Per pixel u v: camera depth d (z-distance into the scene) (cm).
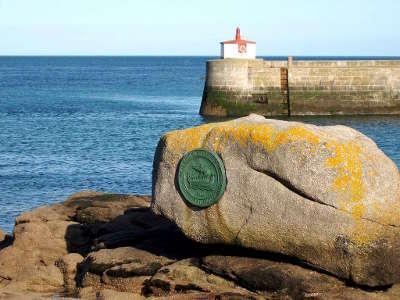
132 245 1310
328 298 1048
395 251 1063
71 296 1203
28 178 2938
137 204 1661
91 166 3250
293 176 1073
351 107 5400
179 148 1173
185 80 12675
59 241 1465
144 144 4066
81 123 5272
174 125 5081
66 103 7300
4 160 3412
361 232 1046
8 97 8200
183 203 1170
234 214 1126
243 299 1080
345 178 1051
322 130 1109
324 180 1055
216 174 1134
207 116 5497
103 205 1625
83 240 1470
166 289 1136
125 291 1167
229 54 5569
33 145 3991
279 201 1086
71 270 1295
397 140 4153
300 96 5381
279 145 1084
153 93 9050
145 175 3025
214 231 1146
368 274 1059
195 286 1124
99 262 1223
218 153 1140
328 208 1055
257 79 5391
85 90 9719
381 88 5397
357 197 1048
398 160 3447
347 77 5388
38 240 1463
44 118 5662
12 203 2475
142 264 1202
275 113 5416
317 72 5375
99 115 5931
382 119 5178
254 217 1109
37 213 1608
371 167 1068
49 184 2819
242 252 1158
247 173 1113
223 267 1131
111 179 2927
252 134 1109
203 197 1145
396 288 1078
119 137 4406
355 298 1046
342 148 1063
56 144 4044
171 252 1235
